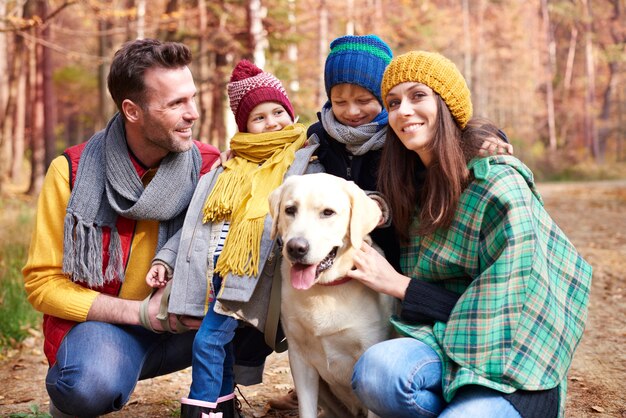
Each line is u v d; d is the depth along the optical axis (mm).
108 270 3074
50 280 3037
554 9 50000
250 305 2938
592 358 4605
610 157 49406
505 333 2484
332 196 2764
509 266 2504
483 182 2625
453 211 2656
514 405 2461
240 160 3162
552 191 22594
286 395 3775
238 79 3406
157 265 3023
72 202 3004
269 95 3330
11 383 4434
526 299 2502
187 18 15758
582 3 51344
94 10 10633
